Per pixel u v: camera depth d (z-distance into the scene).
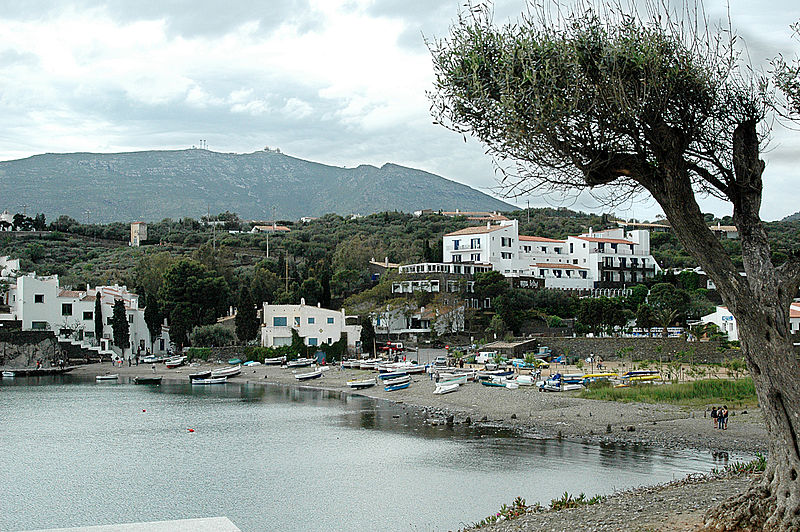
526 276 157.88
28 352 134.12
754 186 23.16
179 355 146.50
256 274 179.50
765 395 21.39
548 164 22.97
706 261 22.25
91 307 145.12
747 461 50.78
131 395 104.38
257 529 39.31
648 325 131.75
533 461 53.44
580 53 21.97
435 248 183.00
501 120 23.02
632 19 22.80
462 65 24.06
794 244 111.50
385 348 143.12
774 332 21.22
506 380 99.50
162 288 160.12
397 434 68.44
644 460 52.31
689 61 22.84
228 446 63.50
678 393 81.38
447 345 143.88
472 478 48.75
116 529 15.72
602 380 95.00
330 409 88.25
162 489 48.16
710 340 117.75
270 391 109.81
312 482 49.41
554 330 142.25
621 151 23.06
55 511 43.41
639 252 178.38
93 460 57.75
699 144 23.83
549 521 29.59
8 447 63.53
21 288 137.50
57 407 90.94
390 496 44.97
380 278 167.25
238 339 145.38
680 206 22.45
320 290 159.12
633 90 21.97
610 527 26.89
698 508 28.72
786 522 20.36
